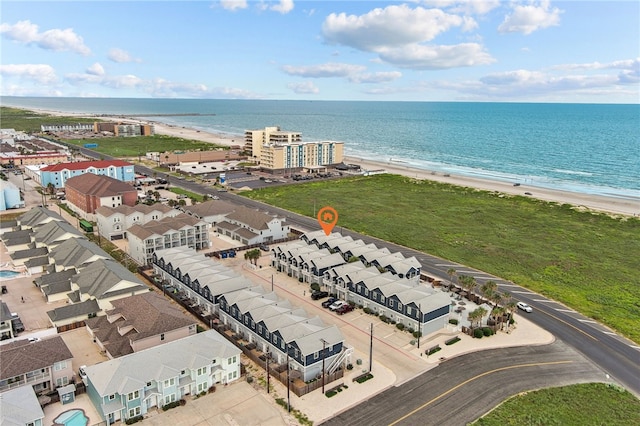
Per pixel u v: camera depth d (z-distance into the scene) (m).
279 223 127.75
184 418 54.69
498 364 67.94
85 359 67.25
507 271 107.94
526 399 59.22
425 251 121.12
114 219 121.44
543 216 159.75
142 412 55.22
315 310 85.50
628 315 86.25
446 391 60.91
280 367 65.12
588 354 72.00
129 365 57.50
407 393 60.38
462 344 73.94
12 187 150.12
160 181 198.88
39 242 109.06
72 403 57.09
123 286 82.19
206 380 60.28
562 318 84.44
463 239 131.88
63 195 167.62
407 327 78.00
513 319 82.06
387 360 68.62
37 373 58.09
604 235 137.88
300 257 98.81
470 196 190.88
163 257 96.62
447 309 79.06
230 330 77.06
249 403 57.81
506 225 147.75
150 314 70.94
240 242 124.19
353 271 90.69
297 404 57.66
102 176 149.88
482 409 57.12
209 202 146.00
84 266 92.69
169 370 57.34
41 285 87.56
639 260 116.12
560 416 55.94
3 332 70.56
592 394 60.94
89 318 78.31
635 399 60.22
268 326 68.12
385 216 156.25
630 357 71.56
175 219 117.31
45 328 76.25
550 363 68.75
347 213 159.50
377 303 83.31
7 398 52.34
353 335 76.31
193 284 86.38
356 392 60.41
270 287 95.31
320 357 63.31
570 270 109.00
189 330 71.50
